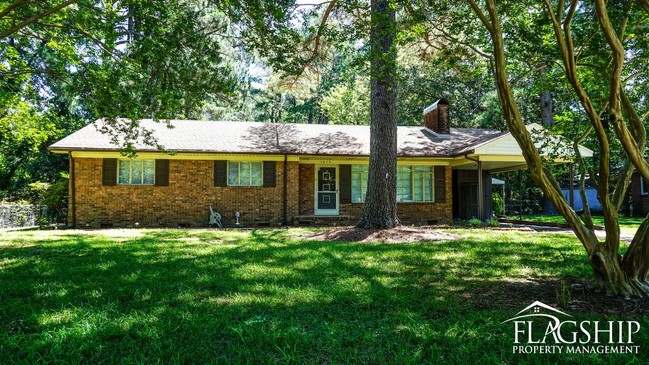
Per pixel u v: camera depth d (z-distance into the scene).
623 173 4.89
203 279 5.50
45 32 10.17
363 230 11.39
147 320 3.74
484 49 6.57
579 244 9.24
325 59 13.45
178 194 15.42
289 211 16.12
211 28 16.33
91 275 5.84
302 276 5.73
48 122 15.23
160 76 8.92
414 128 20.22
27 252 8.15
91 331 3.43
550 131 7.08
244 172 15.98
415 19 6.68
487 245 9.05
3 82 12.27
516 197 27.53
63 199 18.55
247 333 3.42
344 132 18.77
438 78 27.14
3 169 25.66
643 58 5.87
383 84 12.09
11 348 3.08
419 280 5.50
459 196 19.11
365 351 3.09
